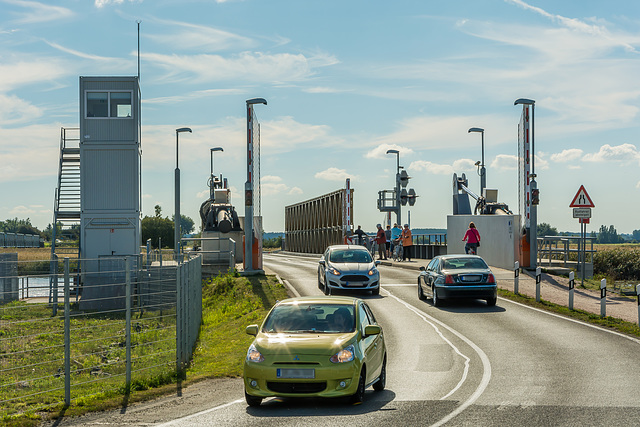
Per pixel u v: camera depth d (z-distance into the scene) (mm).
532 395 10625
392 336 17297
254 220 32719
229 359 15398
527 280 29484
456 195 44531
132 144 35500
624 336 16828
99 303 26062
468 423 8758
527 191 31594
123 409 10820
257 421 9250
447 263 23047
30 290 28531
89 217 35250
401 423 8844
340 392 9883
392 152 47281
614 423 8680
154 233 116875
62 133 36812
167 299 24766
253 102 31234
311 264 45188
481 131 42781
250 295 26578
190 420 9539
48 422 10047
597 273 39188
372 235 50250
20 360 16297
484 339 16562
